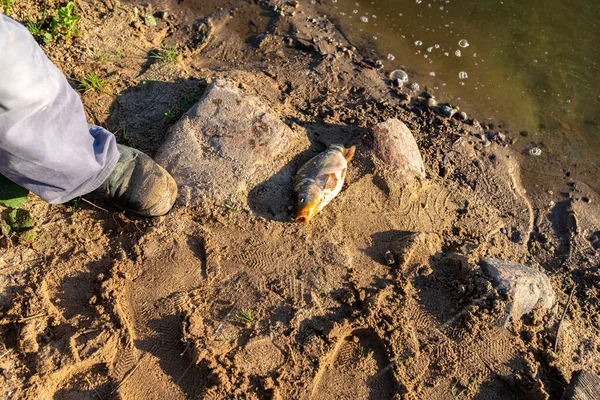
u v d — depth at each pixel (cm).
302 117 141
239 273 110
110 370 100
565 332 114
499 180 143
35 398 97
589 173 147
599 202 143
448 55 165
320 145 132
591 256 134
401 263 115
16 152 94
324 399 102
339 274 112
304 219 114
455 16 174
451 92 158
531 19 175
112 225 115
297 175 120
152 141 128
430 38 168
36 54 93
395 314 109
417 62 163
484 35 170
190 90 138
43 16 144
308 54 159
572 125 155
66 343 101
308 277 111
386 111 148
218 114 125
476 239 128
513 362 108
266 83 149
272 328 105
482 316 110
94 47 144
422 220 125
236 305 107
